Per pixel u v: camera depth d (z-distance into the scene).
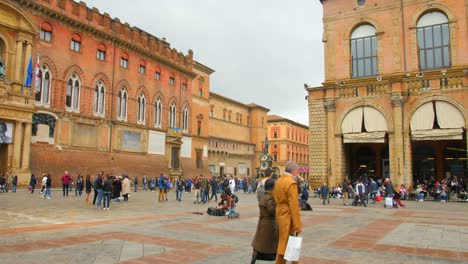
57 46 42.75
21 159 37.41
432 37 36.00
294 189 6.73
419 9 36.31
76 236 12.05
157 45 58.72
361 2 39.28
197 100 70.38
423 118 34.69
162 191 29.94
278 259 6.70
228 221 16.86
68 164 42.34
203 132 71.69
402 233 13.80
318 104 39.72
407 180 34.50
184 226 14.95
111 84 49.41
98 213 19.44
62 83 43.09
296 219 6.57
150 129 55.78
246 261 8.91
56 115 42.00
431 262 9.16
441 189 33.62
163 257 9.22
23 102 37.47
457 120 33.25
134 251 9.86
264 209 7.57
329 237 12.82
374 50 38.41
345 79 39.03
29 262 8.44
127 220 16.64
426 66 36.00
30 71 38.75
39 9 40.78
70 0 44.34
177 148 62.41
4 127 36.16
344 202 28.88
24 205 22.34
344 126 38.25
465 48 34.06
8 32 38.62
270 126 113.38
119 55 51.19
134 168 51.72
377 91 36.88
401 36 36.91
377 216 19.91
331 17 40.69
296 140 118.75
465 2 34.44
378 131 36.53
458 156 39.06
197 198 28.17
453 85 33.66
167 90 60.59
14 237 11.73
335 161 38.16
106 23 49.09
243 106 97.56
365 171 42.38
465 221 17.66
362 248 10.87
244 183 55.62
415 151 41.41
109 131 48.66
